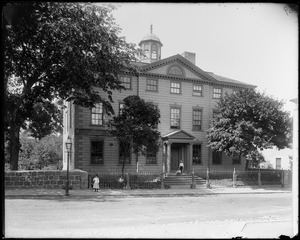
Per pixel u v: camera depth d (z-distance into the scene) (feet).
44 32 65.92
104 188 84.38
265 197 77.71
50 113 106.52
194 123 114.73
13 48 69.92
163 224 38.40
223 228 34.94
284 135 101.71
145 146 89.35
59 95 85.25
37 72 77.05
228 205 61.46
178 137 106.22
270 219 44.96
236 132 96.99
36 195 66.08
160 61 108.37
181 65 113.19
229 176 110.63
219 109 106.42
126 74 104.47
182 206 58.49
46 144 163.53
